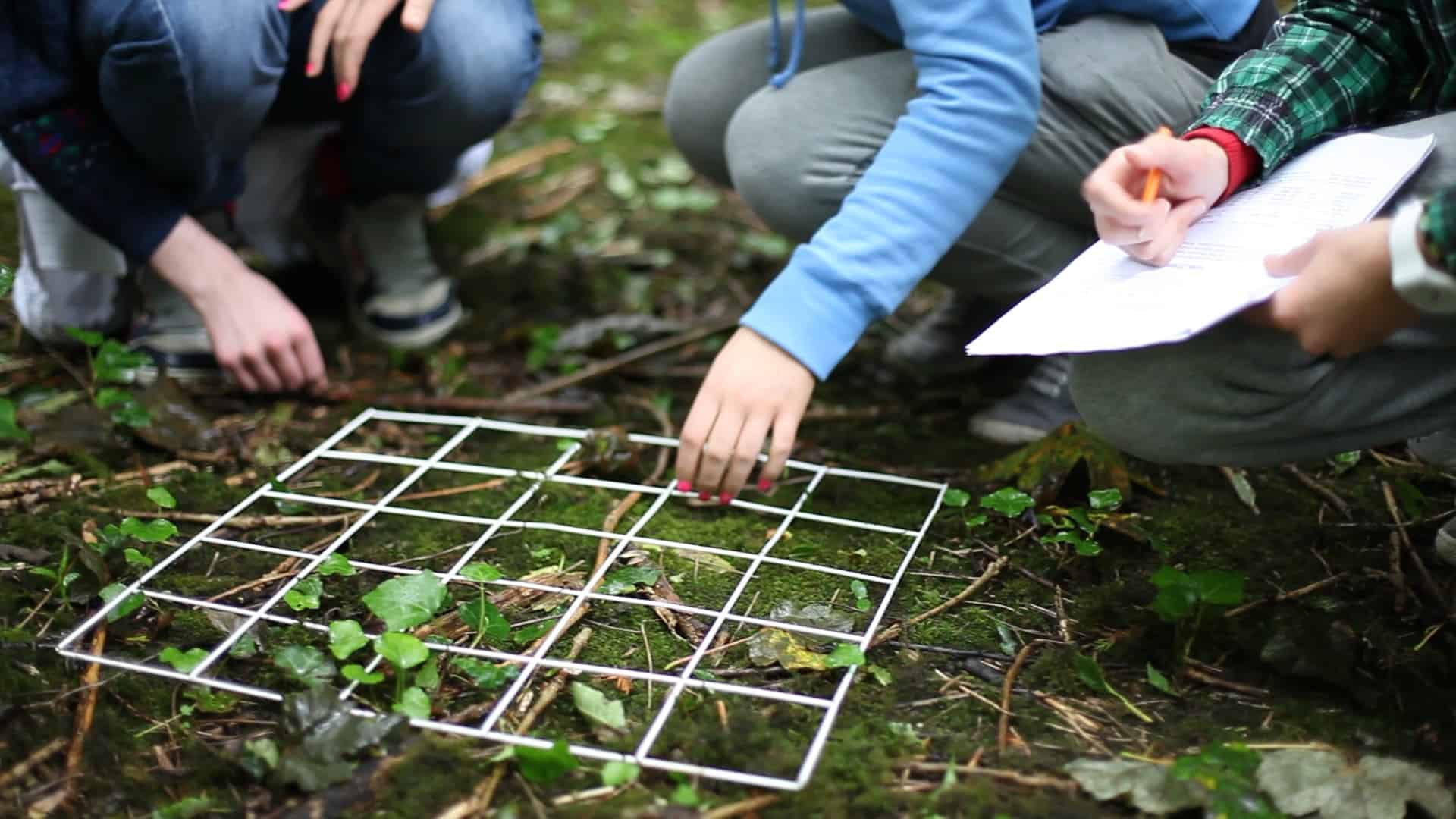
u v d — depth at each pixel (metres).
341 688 1.29
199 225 1.93
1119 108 1.61
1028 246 1.75
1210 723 1.26
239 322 1.85
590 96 3.49
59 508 1.65
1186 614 1.27
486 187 2.92
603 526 1.65
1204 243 1.25
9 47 1.71
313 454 1.79
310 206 2.28
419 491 1.76
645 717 1.26
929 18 1.43
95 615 1.38
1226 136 1.30
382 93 1.93
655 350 2.19
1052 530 1.62
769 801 1.13
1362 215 1.19
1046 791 1.16
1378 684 1.30
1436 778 1.14
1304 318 1.07
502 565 1.56
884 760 1.19
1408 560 1.53
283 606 1.45
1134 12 1.66
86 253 1.93
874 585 1.52
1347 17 1.40
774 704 1.28
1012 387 2.05
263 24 1.72
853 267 1.40
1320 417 1.26
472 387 2.07
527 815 1.12
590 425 1.97
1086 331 1.14
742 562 1.57
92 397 1.90
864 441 1.90
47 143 1.75
